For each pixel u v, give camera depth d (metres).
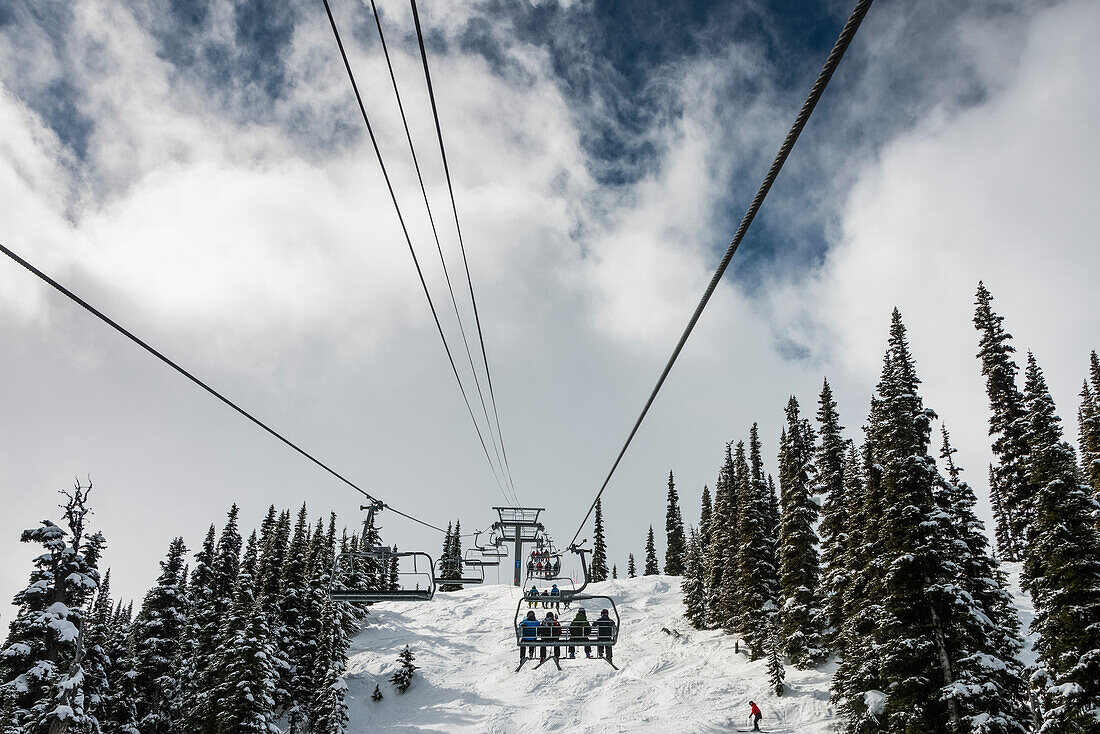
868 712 31.64
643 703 52.41
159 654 52.22
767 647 52.66
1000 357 51.19
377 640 73.19
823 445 55.50
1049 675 27.06
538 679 60.88
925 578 28.23
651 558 117.88
